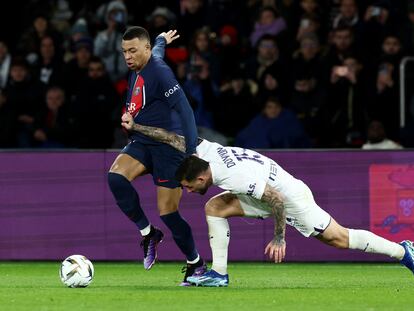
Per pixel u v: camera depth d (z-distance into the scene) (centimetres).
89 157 4659
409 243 3294
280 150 4584
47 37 5947
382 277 3938
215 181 3077
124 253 4659
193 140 3167
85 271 3366
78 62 5778
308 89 5466
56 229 4684
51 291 3216
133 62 3288
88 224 4669
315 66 5494
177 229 3362
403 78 5447
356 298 2972
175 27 6034
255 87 5709
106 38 5994
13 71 5672
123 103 5528
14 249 4700
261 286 3438
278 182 3134
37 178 4675
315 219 3184
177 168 3294
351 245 3247
